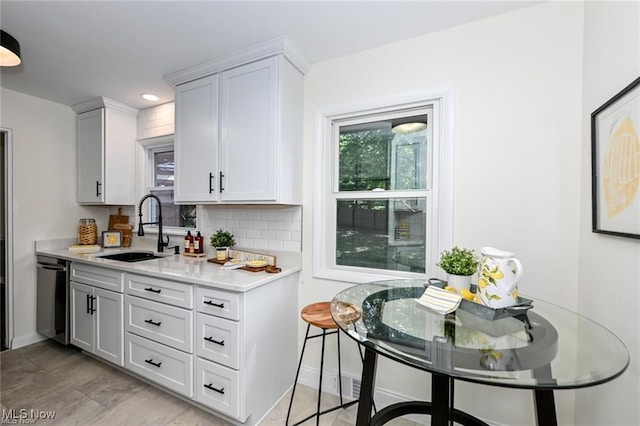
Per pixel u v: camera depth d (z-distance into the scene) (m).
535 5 1.42
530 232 1.42
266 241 2.18
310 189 2.00
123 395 1.86
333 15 1.50
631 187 0.92
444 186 1.60
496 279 1.05
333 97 1.92
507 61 1.48
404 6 1.43
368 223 1.92
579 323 1.02
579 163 1.33
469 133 1.55
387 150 1.87
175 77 2.10
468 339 0.91
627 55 0.97
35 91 2.45
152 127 2.79
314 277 2.00
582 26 1.33
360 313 1.13
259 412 1.67
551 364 0.77
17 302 2.48
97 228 3.01
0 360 2.27
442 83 1.62
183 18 1.51
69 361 2.26
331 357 1.95
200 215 2.51
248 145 1.84
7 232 2.44
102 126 2.65
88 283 2.20
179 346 1.73
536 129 1.42
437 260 1.65
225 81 1.93
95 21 1.53
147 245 2.82
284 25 1.58
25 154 2.53
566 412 1.37
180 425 1.61
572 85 1.35
